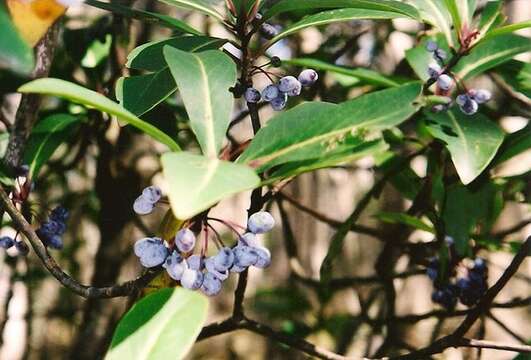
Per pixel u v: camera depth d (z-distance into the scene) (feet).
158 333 1.42
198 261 1.43
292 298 3.89
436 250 2.38
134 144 2.58
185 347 1.41
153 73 1.65
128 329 1.43
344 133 1.40
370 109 1.41
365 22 3.09
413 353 1.89
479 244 2.33
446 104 1.90
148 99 1.63
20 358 3.52
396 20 3.07
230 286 5.62
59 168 2.71
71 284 1.54
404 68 2.58
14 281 2.74
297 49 2.90
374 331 2.66
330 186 4.98
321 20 1.64
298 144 1.42
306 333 3.48
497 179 2.30
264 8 1.88
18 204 1.81
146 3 2.76
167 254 1.43
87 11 2.88
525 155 2.96
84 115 2.33
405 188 2.39
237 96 1.62
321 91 2.68
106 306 2.58
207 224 1.47
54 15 1.37
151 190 1.44
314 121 1.43
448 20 1.89
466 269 2.26
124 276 2.63
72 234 3.42
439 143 2.19
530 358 1.89
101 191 2.60
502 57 1.97
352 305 3.93
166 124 2.11
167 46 1.50
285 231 2.77
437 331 2.90
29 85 1.30
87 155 3.10
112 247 2.60
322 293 3.01
